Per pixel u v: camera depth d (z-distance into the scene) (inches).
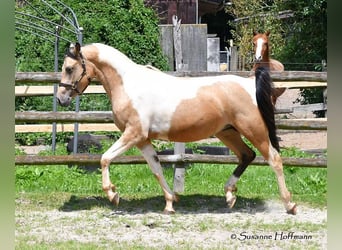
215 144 488.4
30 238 261.9
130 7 574.6
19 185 356.5
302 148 494.3
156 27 581.3
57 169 378.0
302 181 359.9
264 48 488.1
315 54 660.1
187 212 309.4
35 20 547.2
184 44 590.6
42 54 545.3
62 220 293.3
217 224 287.4
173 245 255.6
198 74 339.3
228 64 771.4
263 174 384.8
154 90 298.5
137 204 323.6
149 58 569.6
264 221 293.7
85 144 430.6
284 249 253.0
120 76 301.3
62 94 301.7
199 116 297.6
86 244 255.0
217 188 358.9
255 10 879.1
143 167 390.0
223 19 1155.3
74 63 300.4
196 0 779.4
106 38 561.6
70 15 554.9
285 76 335.6
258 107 297.7
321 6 640.4
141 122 297.1
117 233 273.7
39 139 505.7
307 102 623.8
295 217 301.4
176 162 341.1
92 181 364.8
